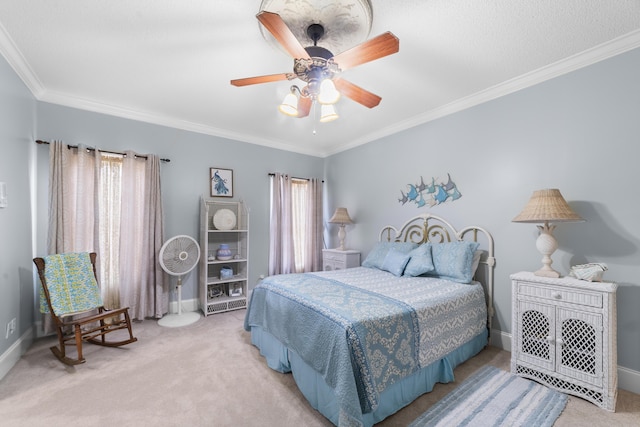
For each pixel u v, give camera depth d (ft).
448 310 7.16
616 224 6.86
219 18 6.05
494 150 9.17
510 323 8.68
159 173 11.39
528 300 7.03
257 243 14.35
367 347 5.24
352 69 8.02
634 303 6.57
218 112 11.21
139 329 10.18
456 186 10.19
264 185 14.65
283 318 7.14
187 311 12.17
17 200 7.91
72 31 6.48
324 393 5.60
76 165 9.89
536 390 6.49
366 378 4.98
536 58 7.49
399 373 5.65
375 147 13.48
